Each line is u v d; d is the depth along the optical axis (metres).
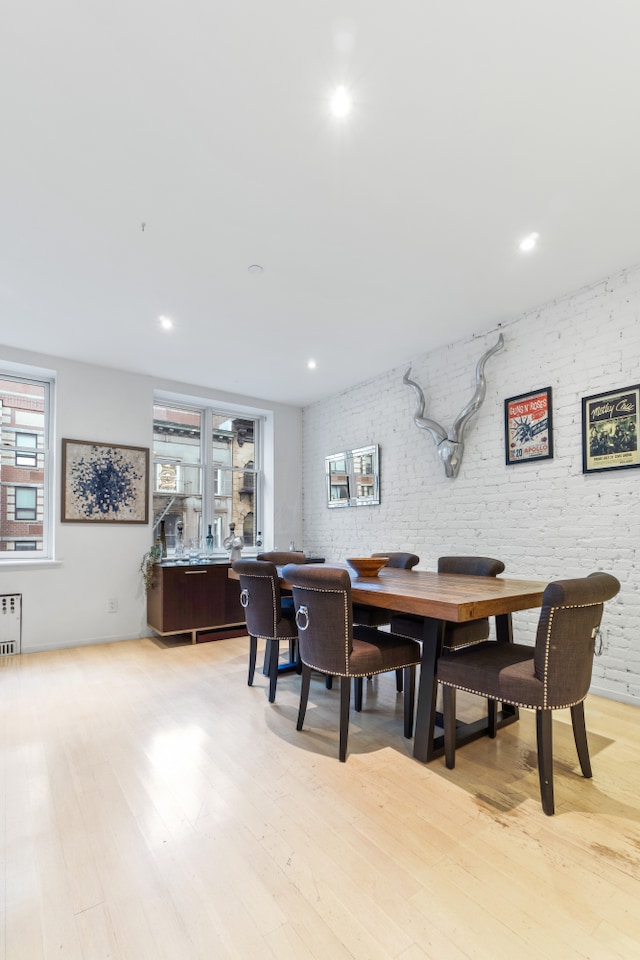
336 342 4.10
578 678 1.86
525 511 3.53
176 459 5.38
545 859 1.54
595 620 1.91
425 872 1.48
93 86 1.68
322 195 2.26
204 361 4.52
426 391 4.38
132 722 2.62
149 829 1.70
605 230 2.56
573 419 3.25
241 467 5.89
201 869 1.50
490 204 2.34
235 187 2.20
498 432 3.74
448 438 4.02
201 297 3.28
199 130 1.87
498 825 1.71
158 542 5.14
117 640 4.53
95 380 4.58
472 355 3.97
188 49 1.55
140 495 4.76
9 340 3.98
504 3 1.43
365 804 1.84
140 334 3.88
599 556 3.07
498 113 1.81
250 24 1.48
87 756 2.24
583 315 3.21
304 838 1.65
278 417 5.96
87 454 4.48
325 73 1.64
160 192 2.22
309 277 3.03
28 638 4.11
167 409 5.36
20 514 4.36
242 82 1.67
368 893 1.40
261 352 4.32
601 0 1.42
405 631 2.90
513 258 2.84
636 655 2.87
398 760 2.19
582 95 1.74
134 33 1.50
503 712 2.61
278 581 2.86
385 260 2.84
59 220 2.42
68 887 1.43
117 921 1.31
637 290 2.94
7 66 1.60
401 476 4.65
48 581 4.23
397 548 4.66
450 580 2.71
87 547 4.43
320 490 5.80
